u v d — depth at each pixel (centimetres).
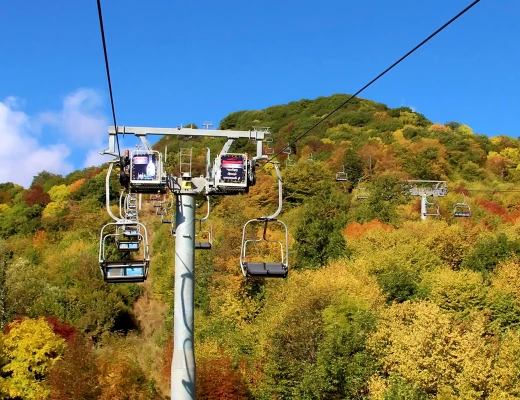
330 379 2484
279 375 2689
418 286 3794
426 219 5231
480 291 3541
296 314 2953
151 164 1110
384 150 9006
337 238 4550
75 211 8312
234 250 4562
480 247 4375
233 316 3747
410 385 2298
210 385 2691
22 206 9162
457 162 8900
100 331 4525
